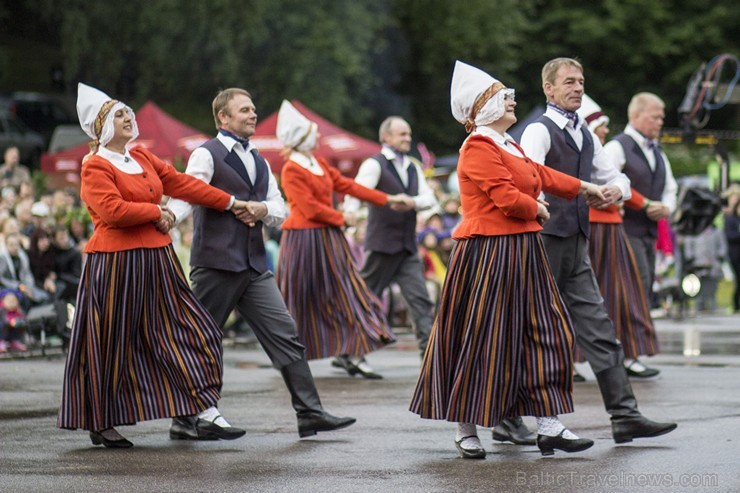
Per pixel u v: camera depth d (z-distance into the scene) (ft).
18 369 51.65
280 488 26.78
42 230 64.13
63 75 149.79
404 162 51.42
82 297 32.73
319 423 33.76
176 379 32.78
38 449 32.24
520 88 191.31
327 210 46.98
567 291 33.65
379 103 167.94
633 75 196.03
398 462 29.81
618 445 31.65
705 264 89.25
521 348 30.25
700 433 33.14
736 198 91.09
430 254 74.23
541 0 187.11
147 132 97.35
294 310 47.19
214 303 34.78
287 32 145.07
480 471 28.48
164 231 33.17
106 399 32.35
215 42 140.05
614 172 34.99
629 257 45.47
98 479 28.02
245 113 35.04
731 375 46.78
